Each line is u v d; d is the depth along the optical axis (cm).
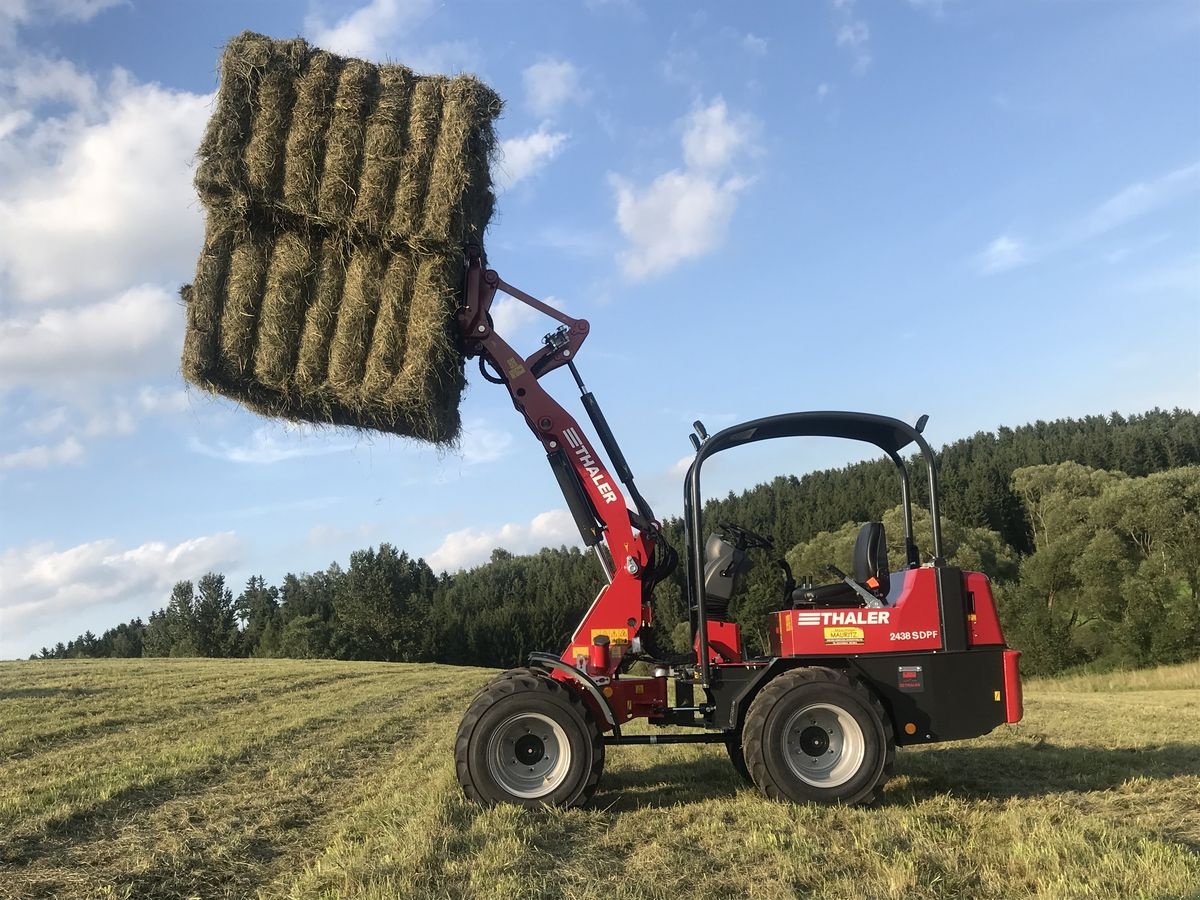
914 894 376
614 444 647
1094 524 3991
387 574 6331
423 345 573
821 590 610
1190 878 378
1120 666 3341
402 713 1184
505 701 541
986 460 7469
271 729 974
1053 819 494
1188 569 3497
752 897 378
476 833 468
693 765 696
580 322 653
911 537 639
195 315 568
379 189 577
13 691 1387
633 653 604
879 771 532
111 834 518
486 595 7588
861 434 626
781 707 538
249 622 7344
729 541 638
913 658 568
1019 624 3684
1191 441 7138
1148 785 593
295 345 577
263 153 571
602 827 499
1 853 469
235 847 483
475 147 598
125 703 1238
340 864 428
